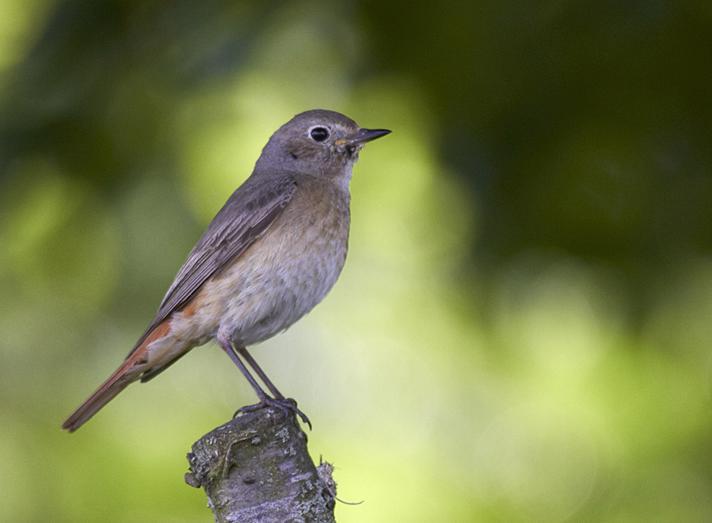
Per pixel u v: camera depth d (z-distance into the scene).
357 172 13.59
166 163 12.85
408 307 14.25
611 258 12.15
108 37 12.29
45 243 12.98
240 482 8.00
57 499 13.38
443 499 13.30
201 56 12.28
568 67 11.78
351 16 12.32
